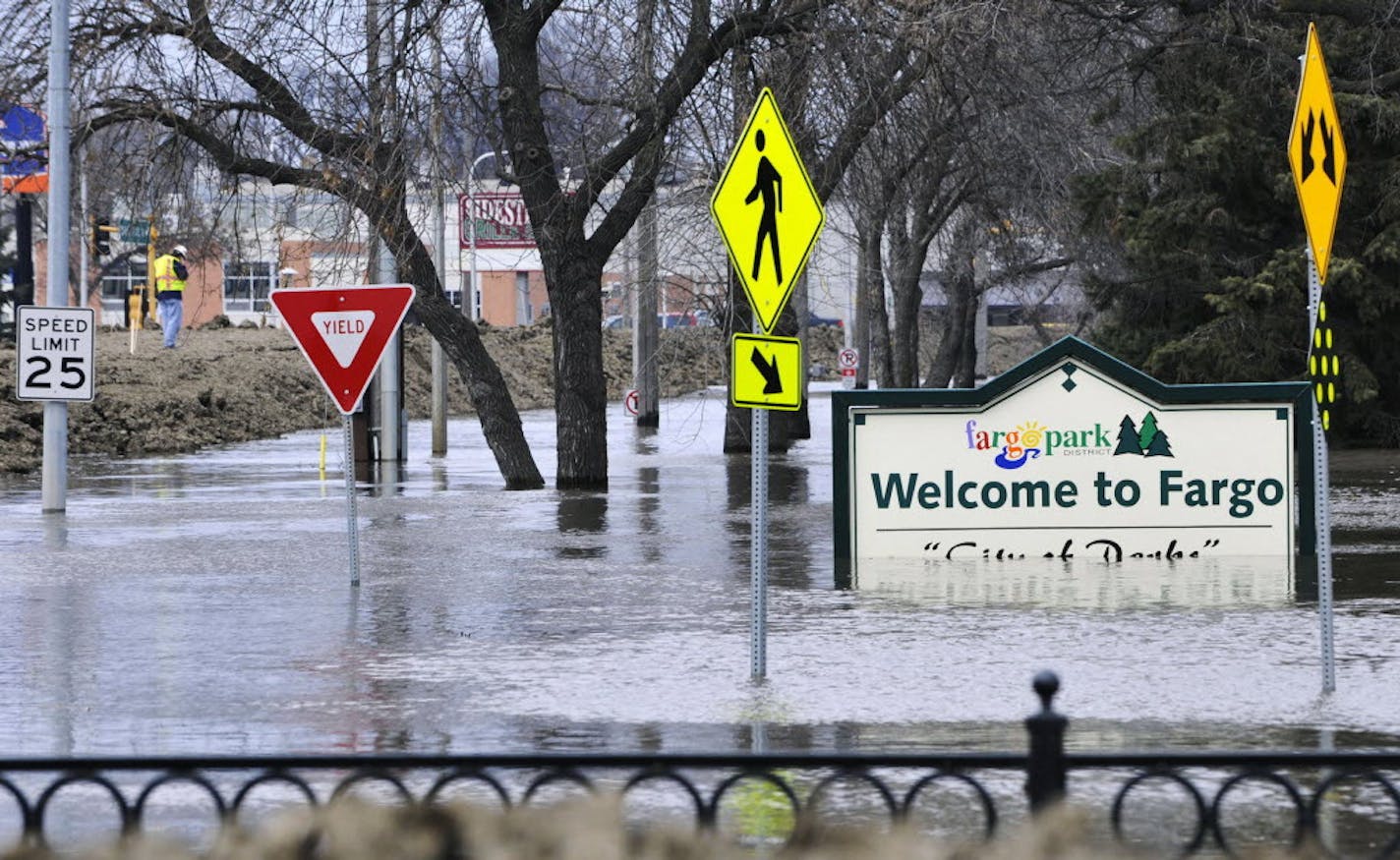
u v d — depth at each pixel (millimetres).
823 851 21297
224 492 85375
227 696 34312
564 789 27078
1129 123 125875
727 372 118750
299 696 34312
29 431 110375
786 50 84875
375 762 20516
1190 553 55469
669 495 83250
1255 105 113312
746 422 119188
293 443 134375
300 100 86625
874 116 85312
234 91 90688
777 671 36688
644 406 157625
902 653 38844
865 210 111875
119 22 85125
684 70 84250
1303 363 111438
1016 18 85688
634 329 158875
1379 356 113625
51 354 72375
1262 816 25297
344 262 87188
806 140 87375
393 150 82250
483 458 115562
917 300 175125
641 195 89000
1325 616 34219
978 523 55719
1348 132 111250
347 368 49812
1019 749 29328
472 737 30562
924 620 43531
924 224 150250
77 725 31625
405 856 21031
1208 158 111875
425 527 67938
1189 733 30641
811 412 185375
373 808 22750
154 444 123312
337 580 51938
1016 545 55625
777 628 42531
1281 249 111250
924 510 55781
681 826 24250
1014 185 116000
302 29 83000
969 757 20391
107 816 25562
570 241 88312
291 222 91562
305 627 43000
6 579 52031
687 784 20641
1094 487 55469
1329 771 28094
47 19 84250
